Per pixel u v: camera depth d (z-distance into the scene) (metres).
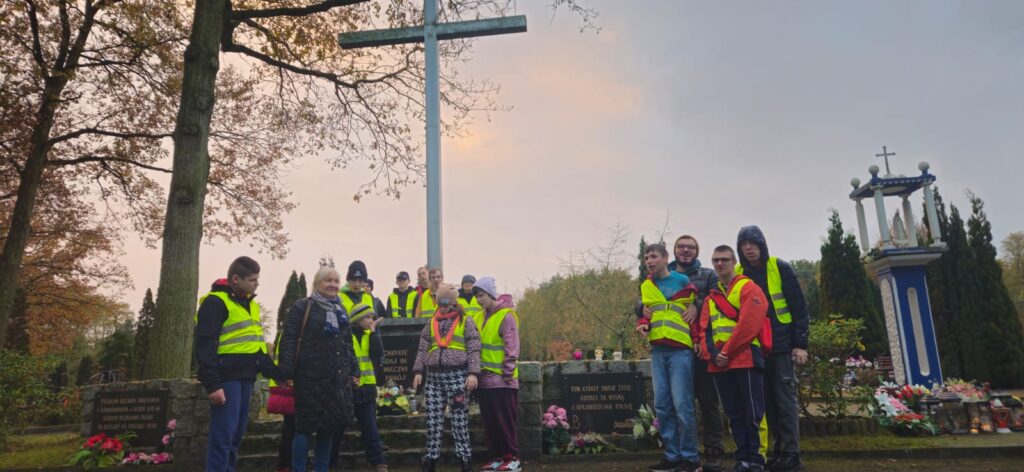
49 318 20.27
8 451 8.39
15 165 13.31
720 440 5.32
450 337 5.60
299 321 4.80
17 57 12.48
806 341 5.11
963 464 5.64
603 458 6.39
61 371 21.11
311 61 14.05
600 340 26.88
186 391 6.91
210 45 10.38
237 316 4.75
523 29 10.60
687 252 5.55
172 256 9.33
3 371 8.67
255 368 4.76
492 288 5.82
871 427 6.84
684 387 5.14
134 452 6.92
